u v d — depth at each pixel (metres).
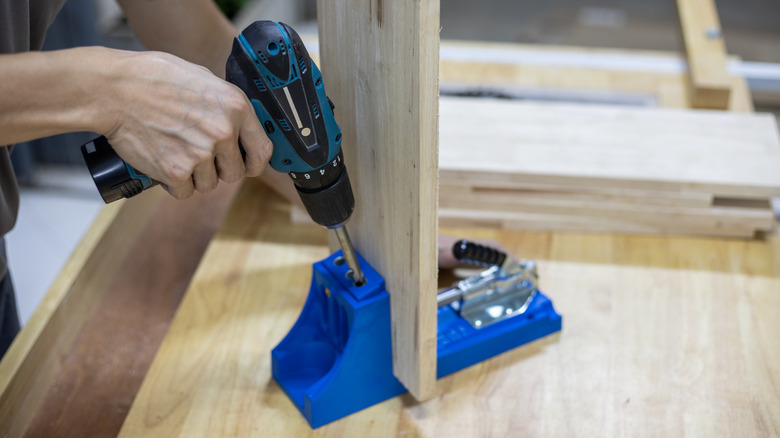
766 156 1.17
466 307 0.99
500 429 0.87
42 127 0.66
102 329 1.07
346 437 0.87
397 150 0.75
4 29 0.79
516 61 1.60
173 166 0.68
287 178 1.08
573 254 1.14
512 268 1.00
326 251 1.16
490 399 0.91
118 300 1.12
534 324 0.98
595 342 0.99
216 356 0.98
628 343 0.99
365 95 0.77
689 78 1.51
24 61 0.64
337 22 0.77
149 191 1.28
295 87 0.68
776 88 1.58
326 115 0.72
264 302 1.07
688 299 1.06
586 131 1.22
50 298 1.02
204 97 0.66
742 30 3.07
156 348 1.04
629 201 1.14
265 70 0.67
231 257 1.15
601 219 1.16
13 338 1.11
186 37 1.00
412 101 0.70
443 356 0.92
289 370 0.94
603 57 1.62
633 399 0.90
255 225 1.21
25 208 2.27
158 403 0.91
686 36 1.57
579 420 0.88
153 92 0.66
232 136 0.67
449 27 3.18
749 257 1.13
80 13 2.07
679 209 1.14
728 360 0.96
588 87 1.50
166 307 1.11
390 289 0.86
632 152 1.18
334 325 0.92
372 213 0.85
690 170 1.14
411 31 0.67
